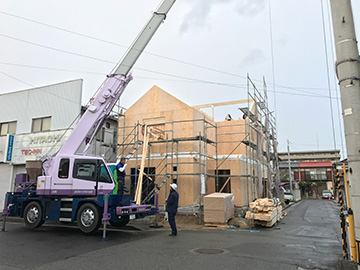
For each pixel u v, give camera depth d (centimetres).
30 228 1095
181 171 1507
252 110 1938
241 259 636
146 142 1519
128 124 1731
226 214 1217
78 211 979
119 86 1168
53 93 1786
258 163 1673
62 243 817
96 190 989
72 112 1697
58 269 557
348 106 534
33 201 1081
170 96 1645
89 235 957
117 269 558
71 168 1009
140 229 1106
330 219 1538
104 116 1165
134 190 1627
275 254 691
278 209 1420
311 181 5947
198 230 1100
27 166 1140
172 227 955
